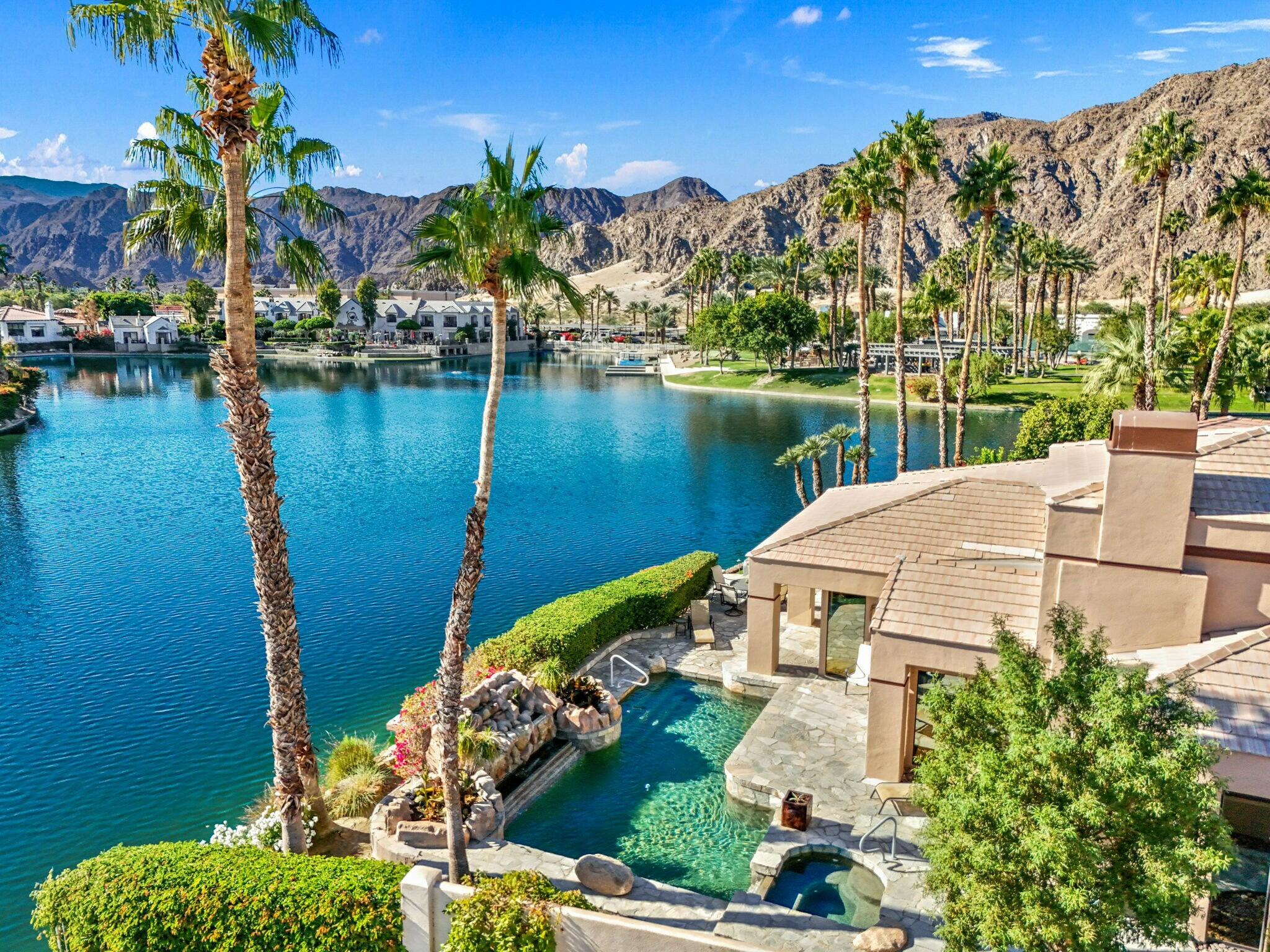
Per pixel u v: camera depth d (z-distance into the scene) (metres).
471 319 192.75
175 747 21.78
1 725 22.88
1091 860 9.45
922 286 70.31
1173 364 53.25
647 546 40.59
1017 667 11.08
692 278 161.62
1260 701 13.25
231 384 14.36
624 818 17.86
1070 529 16.02
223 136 13.46
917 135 40.34
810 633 26.58
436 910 12.30
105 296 192.50
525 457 66.12
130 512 46.88
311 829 16.55
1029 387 101.50
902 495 25.19
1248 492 15.90
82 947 12.67
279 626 15.16
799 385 113.44
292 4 13.74
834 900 14.74
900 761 17.92
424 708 18.91
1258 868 12.83
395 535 42.50
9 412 79.19
